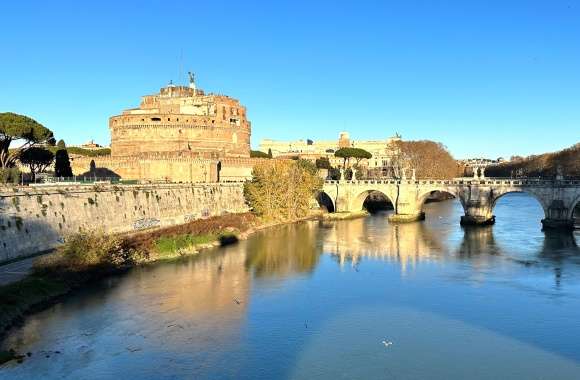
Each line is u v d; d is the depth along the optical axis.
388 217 126.31
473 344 41.81
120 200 83.31
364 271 66.56
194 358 38.88
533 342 42.25
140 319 46.72
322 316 48.38
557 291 56.62
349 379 35.78
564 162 194.62
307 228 108.94
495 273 65.31
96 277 60.00
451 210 159.38
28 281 50.84
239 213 117.56
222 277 62.34
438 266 69.62
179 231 85.44
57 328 44.06
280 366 37.72
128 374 36.12
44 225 65.75
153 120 149.62
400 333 44.12
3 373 35.91
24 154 102.44
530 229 106.25
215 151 148.62
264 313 49.06
